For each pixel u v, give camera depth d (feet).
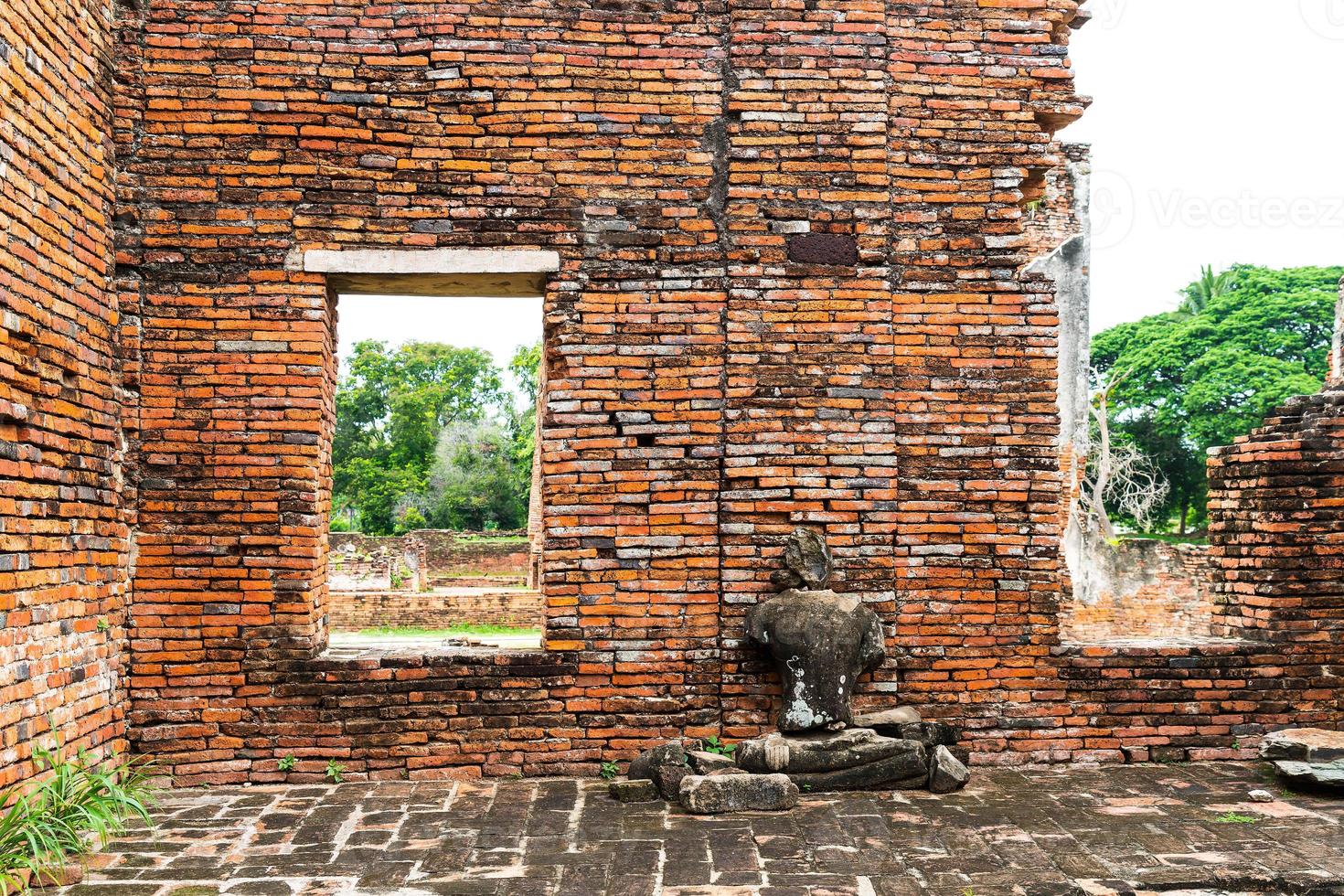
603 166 24.86
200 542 23.71
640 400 24.75
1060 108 25.59
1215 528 28.04
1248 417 104.73
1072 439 51.70
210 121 24.07
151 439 23.73
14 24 18.99
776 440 24.80
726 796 21.15
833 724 23.21
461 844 19.42
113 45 23.81
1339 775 21.49
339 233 24.25
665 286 24.86
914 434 25.12
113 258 23.61
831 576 24.71
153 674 23.48
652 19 25.03
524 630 58.54
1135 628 49.29
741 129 25.03
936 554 25.00
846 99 25.13
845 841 19.34
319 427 24.22
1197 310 117.29
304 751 23.72
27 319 19.30
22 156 19.30
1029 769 24.53
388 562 71.92
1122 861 18.17
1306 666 25.75
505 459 132.67
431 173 24.50
